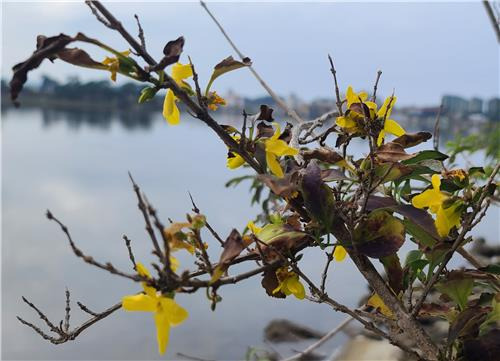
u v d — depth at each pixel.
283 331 1.22
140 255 1.74
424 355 0.29
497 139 0.75
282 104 0.48
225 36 0.51
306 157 0.31
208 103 0.29
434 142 0.48
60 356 1.13
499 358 0.30
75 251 0.22
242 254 0.29
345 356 1.11
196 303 1.45
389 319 0.32
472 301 0.34
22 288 1.51
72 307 1.40
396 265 0.31
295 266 0.28
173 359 1.08
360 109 0.31
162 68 0.25
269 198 0.60
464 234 0.29
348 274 1.60
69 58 0.24
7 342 1.19
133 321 1.35
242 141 0.28
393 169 0.30
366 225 0.29
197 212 0.30
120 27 0.25
